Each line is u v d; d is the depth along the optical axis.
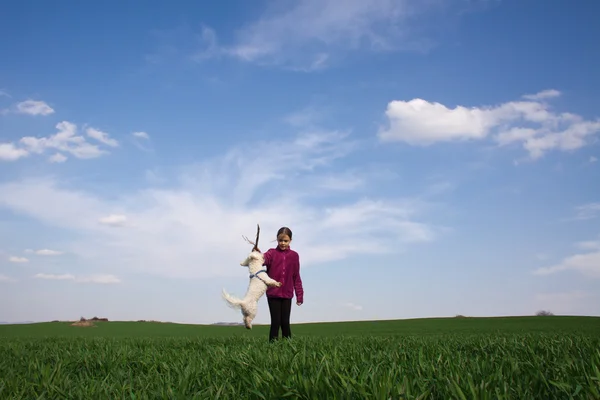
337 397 3.64
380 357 5.96
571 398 3.42
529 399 3.58
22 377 5.49
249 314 10.04
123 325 32.44
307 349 7.29
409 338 10.41
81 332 26.09
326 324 35.12
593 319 29.91
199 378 5.17
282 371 4.86
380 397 3.44
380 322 35.12
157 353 7.46
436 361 5.41
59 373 5.31
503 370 4.69
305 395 3.89
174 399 4.01
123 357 6.90
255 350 6.83
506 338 9.05
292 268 10.66
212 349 8.02
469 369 4.70
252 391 4.13
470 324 28.42
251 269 10.37
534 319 31.33
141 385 4.71
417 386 3.90
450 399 3.40
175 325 33.69
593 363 4.32
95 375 6.05
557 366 4.78
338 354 6.32
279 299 10.54
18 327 31.05
